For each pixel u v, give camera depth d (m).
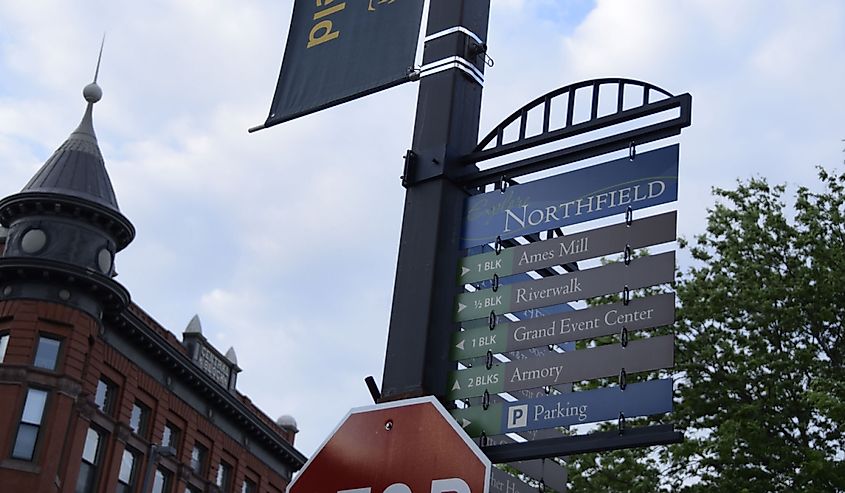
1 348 40.09
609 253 6.61
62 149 43.41
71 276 40.84
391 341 6.72
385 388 6.58
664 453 19.80
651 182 6.65
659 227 6.53
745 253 21.78
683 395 19.94
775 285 20.97
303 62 8.23
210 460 49.62
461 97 7.34
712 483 19.47
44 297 40.59
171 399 47.06
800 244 21.31
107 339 43.03
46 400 39.41
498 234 6.96
